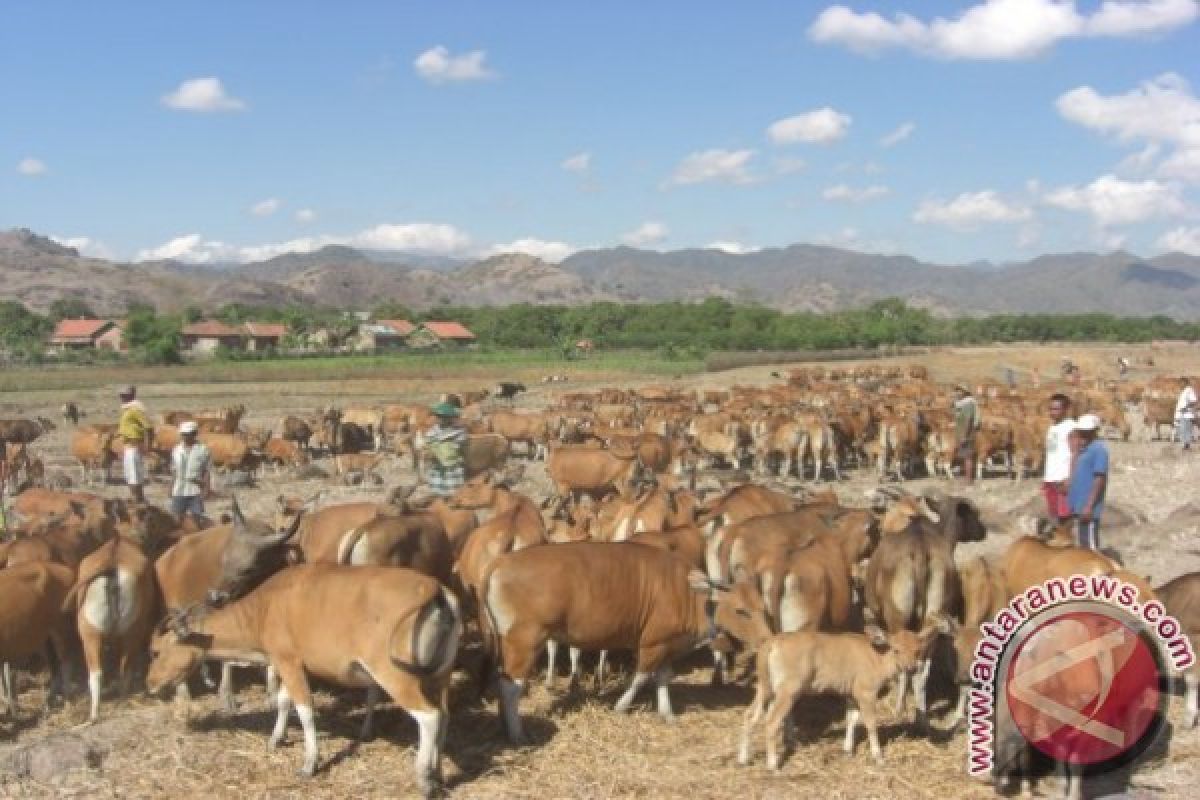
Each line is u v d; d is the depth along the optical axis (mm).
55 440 37469
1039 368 79688
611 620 9938
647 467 20953
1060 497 14359
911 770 9148
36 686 11641
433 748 8672
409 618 8609
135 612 10531
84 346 132375
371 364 83812
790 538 12055
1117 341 132375
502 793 8812
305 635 9039
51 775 9117
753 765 9281
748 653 12125
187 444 15328
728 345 106125
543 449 32812
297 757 9492
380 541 11359
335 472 29719
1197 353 99438
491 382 66625
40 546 11992
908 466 29141
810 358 88312
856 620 12578
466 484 15977
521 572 9703
